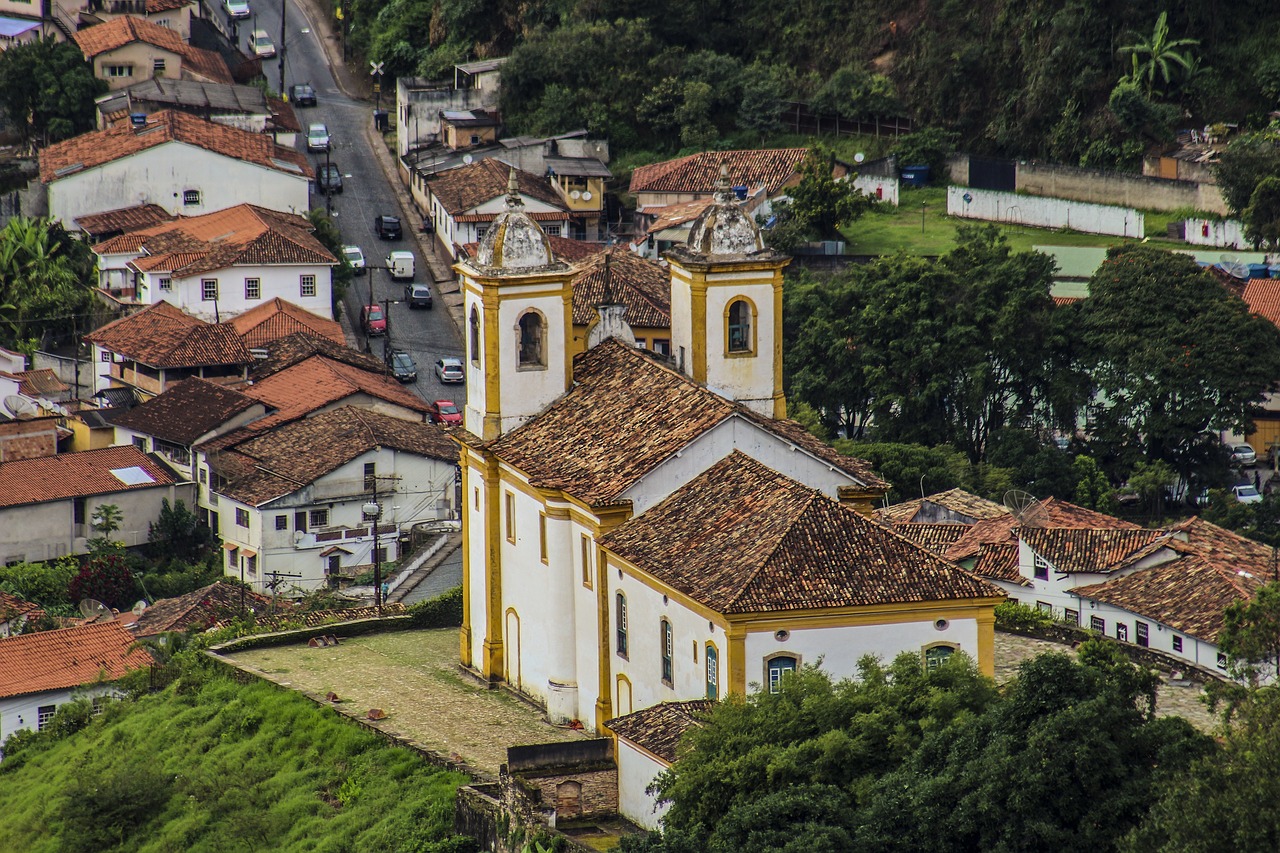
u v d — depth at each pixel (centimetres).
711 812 10400
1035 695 9869
